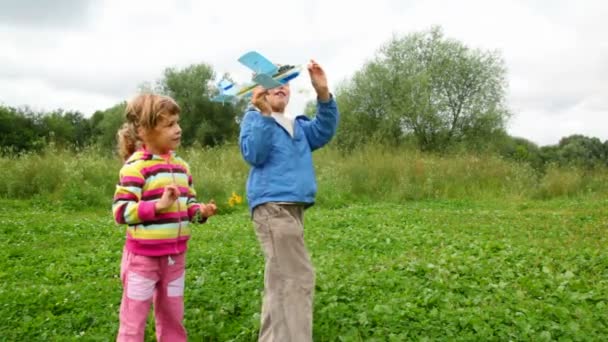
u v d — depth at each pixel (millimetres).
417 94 30547
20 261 7453
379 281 5777
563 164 20344
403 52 32750
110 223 10805
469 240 8820
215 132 40812
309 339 3553
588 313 4766
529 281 5801
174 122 3715
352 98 31125
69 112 49562
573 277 6109
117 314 4770
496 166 18344
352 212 12727
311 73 3916
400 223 10875
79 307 5086
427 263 6770
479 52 32531
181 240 3697
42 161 14773
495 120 31938
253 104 3633
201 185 14305
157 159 3668
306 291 3625
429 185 16547
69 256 7738
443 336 4223
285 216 3664
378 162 17641
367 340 4117
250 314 4785
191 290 5516
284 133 3770
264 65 3727
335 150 19844
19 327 4527
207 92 41875
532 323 4434
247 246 8219
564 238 9047
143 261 3549
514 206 14492
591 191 17297
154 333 4332
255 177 3748
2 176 14297
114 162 16047
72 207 13000
